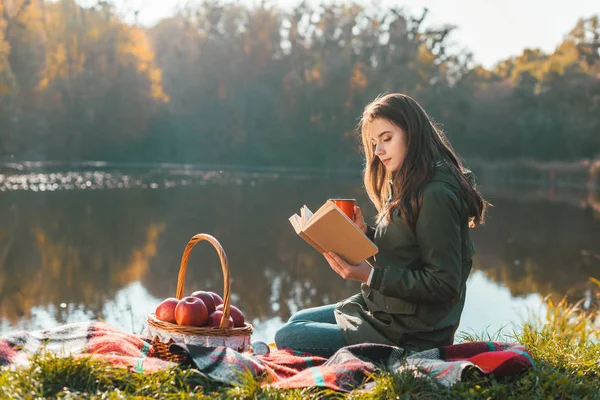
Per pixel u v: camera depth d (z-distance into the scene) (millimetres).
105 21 53844
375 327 3012
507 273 12086
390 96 2984
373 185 3295
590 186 44406
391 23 61062
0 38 40375
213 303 3230
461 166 3037
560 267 12812
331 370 2682
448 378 2576
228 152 60719
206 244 14758
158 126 57344
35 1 51625
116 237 15227
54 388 2436
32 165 43062
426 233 2834
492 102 61031
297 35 62625
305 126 60406
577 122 59312
